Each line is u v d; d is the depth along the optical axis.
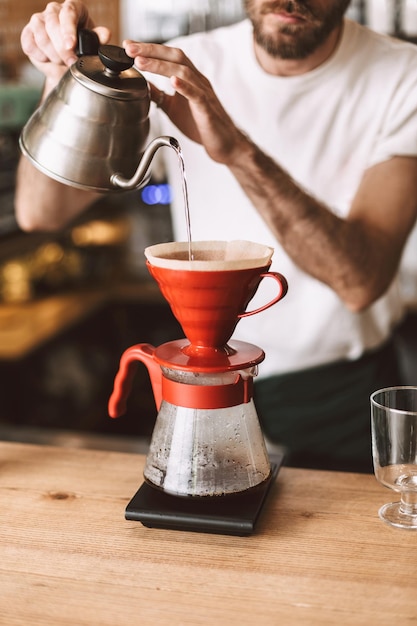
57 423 3.06
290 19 1.55
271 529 1.00
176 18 2.91
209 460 0.99
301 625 0.81
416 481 0.96
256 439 1.02
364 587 0.87
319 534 0.98
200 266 0.91
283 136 1.79
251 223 1.82
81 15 1.23
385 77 1.72
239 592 0.87
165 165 1.89
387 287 1.58
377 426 0.97
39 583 0.89
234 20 2.81
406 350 2.79
